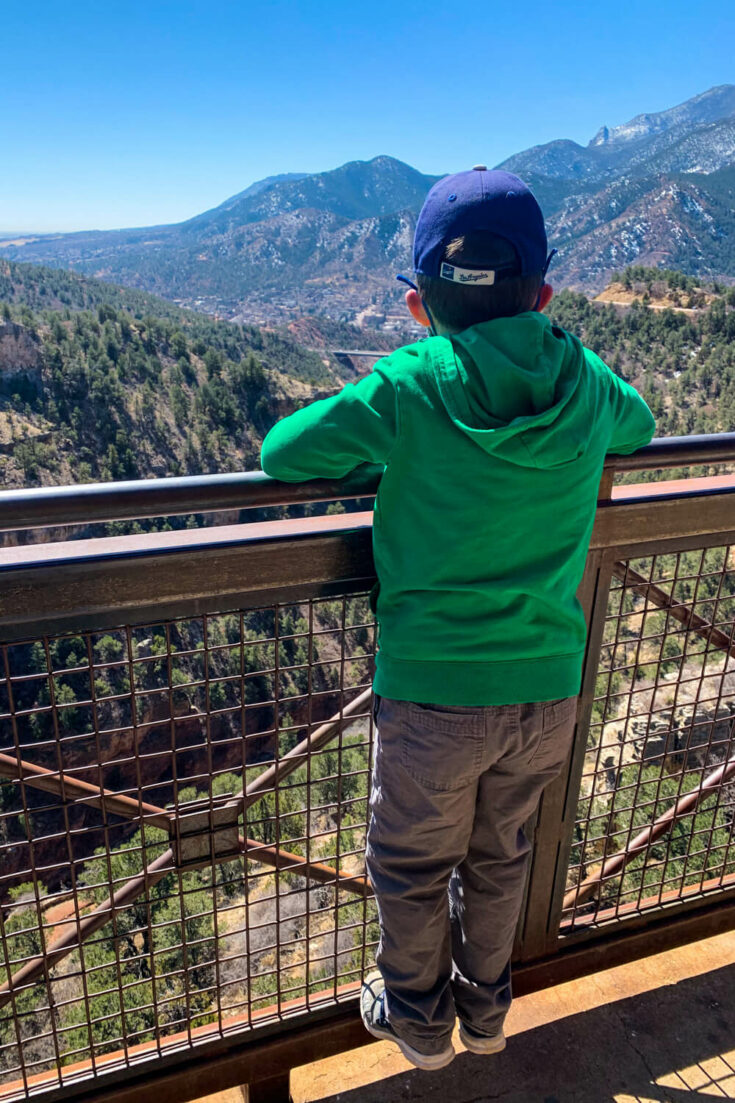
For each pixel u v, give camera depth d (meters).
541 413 1.11
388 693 1.23
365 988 1.54
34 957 1.27
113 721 13.67
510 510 1.15
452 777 1.22
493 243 1.14
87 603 1.17
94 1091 1.40
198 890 1.35
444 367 1.12
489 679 1.19
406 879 1.31
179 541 1.22
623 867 1.79
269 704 1.34
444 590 1.18
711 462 1.55
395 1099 1.63
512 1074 1.70
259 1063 1.52
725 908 1.92
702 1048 1.77
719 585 1.64
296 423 1.16
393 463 1.18
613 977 1.95
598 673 1.59
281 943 1.45
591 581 1.52
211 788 1.31
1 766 1.16
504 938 1.43
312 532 1.29
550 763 1.31
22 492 1.11
